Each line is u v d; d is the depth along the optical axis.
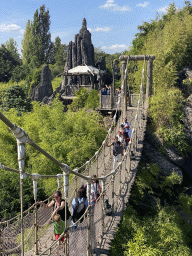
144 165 14.11
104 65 45.69
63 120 16.28
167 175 14.94
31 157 14.59
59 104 17.70
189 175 16.77
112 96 19.03
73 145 14.30
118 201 8.31
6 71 67.94
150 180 13.48
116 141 10.23
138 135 14.37
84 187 6.15
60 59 68.12
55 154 13.76
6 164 14.59
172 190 15.55
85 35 43.75
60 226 5.42
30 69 65.94
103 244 6.19
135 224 8.34
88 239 5.48
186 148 16.09
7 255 5.05
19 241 5.58
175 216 11.97
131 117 16.98
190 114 16.95
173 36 21.30
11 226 5.80
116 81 41.47
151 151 15.39
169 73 19.55
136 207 12.09
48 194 13.01
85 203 6.02
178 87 20.03
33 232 5.92
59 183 5.34
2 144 14.91
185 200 14.23
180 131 16.06
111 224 7.04
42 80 42.59
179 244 8.77
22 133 2.60
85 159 15.12
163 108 17.00
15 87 32.12
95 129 15.70
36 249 5.56
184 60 21.72
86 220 5.71
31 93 42.62
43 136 14.80
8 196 12.93
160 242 8.47
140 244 7.35
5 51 72.69
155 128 16.66
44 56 72.25
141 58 18.38
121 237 7.78
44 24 71.31
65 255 5.02
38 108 17.06
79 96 22.48
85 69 29.56
